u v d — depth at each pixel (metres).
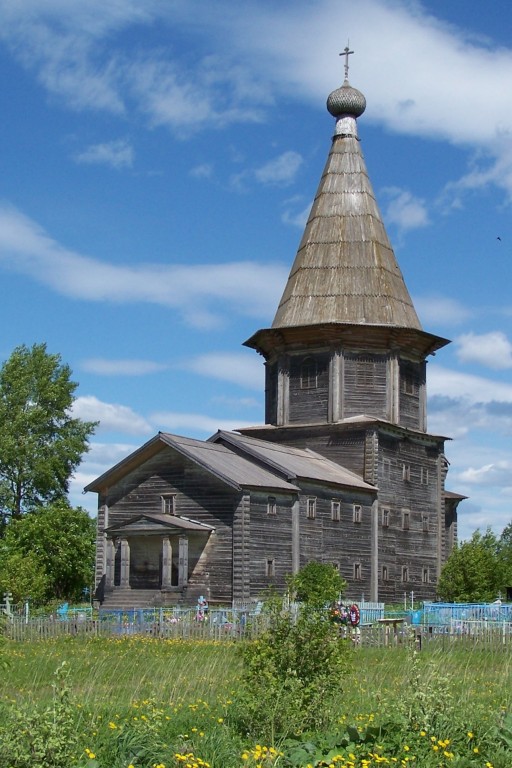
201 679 24.25
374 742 16.66
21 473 73.44
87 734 16.55
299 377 63.59
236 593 50.19
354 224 65.56
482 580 58.94
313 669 18.88
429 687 17.73
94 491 55.25
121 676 26.64
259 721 17.75
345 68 69.62
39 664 28.86
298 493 54.31
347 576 57.94
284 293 65.94
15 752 14.09
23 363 77.00
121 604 52.31
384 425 61.41
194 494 52.47
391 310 63.81
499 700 21.36
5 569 53.53
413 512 64.25
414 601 63.16
